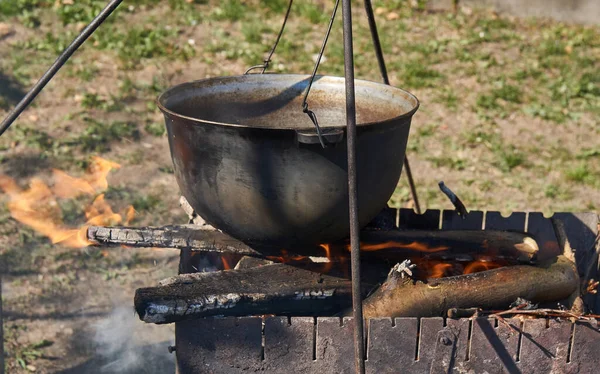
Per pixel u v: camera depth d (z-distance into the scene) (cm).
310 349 230
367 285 256
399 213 318
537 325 232
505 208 486
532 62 729
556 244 302
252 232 230
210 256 292
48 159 511
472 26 796
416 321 230
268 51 706
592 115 635
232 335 228
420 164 538
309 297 245
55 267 396
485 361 234
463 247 271
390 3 830
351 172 194
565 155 567
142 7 764
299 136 202
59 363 324
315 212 220
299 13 789
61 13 728
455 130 594
